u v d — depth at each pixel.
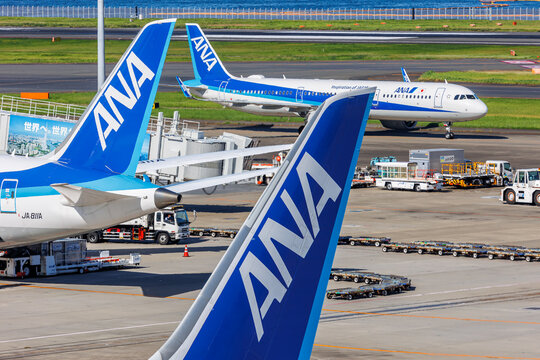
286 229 34.38
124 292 123.31
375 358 89.50
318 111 35.44
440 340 97.56
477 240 165.88
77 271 137.25
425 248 154.12
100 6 178.12
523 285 129.38
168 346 32.34
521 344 95.94
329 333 100.88
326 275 35.09
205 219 190.50
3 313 110.44
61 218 109.44
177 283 129.50
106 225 107.69
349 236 167.75
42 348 93.56
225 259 33.50
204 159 125.38
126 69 104.00
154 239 163.88
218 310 32.94
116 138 105.88
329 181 35.59
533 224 186.12
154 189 103.19
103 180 105.00
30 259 132.88
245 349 33.31
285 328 34.19
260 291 33.62
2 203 112.31
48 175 110.56
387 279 127.94
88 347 94.12
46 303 116.25
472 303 117.31
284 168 34.78
